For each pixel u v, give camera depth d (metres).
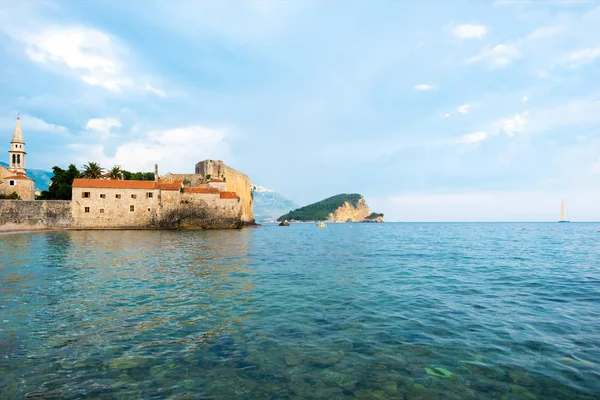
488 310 12.77
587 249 41.06
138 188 74.06
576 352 8.72
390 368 7.84
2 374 7.46
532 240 61.00
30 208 66.31
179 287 16.53
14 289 15.68
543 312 12.51
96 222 70.75
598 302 14.03
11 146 90.12
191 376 7.44
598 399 6.47
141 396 6.61
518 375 7.47
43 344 9.19
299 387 6.98
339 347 9.09
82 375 7.45
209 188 83.31
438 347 9.09
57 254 29.09
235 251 34.59
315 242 53.75
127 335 9.91
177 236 56.97
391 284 17.73
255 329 10.49
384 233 96.06
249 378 7.36
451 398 6.56
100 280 18.03
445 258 30.44
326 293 15.52
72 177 80.31
